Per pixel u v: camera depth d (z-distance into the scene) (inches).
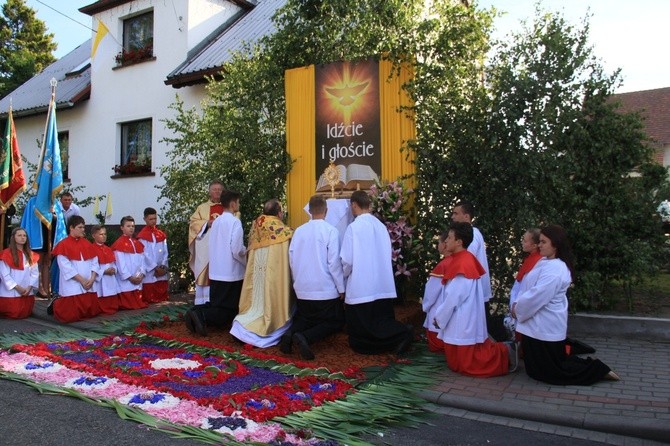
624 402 185.8
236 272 282.4
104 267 342.6
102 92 614.2
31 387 200.5
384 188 294.5
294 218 342.3
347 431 163.2
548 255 211.2
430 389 201.5
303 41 343.9
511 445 159.3
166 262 391.5
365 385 204.7
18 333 290.5
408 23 305.0
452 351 220.8
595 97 281.7
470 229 224.1
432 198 294.2
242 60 370.9
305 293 246.5
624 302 313.1
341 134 327.6
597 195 282.7
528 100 271.9
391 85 313.4
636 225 293.3
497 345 220.2
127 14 595.5
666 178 294.8
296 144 343.0
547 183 276.8
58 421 168.7
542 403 185.8
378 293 244.1
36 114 670.5
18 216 545.0
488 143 276.4
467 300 217.5
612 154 283.1
